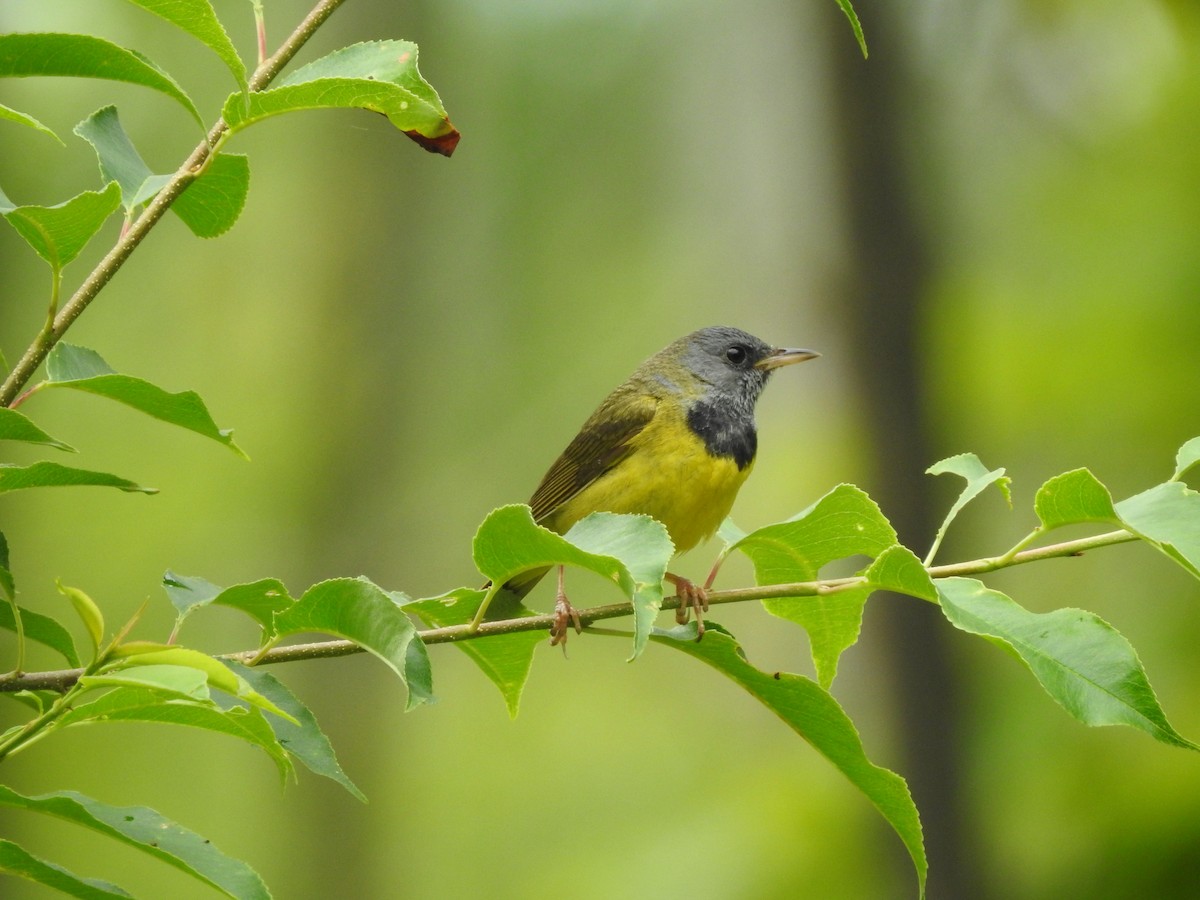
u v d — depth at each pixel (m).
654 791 17.88
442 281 17.64
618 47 17.19
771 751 16.22
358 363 17.45
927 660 12.72
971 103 15.98
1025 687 12.88
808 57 14.58
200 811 18.17
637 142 17.64
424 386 17.95
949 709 12.66
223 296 17.42
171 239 17.33
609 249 18.22
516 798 18.39
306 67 4.64
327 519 17.47
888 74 14.36
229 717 4.07
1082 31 15.33
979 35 15.48
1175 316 13.82
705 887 14.46
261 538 17.69
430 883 17.59
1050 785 12.30
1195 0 14.46
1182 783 11.73
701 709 18.91
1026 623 4.59
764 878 13.19
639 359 18.16
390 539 17.52
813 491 16.08
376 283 17.42
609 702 19.34
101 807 4.24
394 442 17.64
